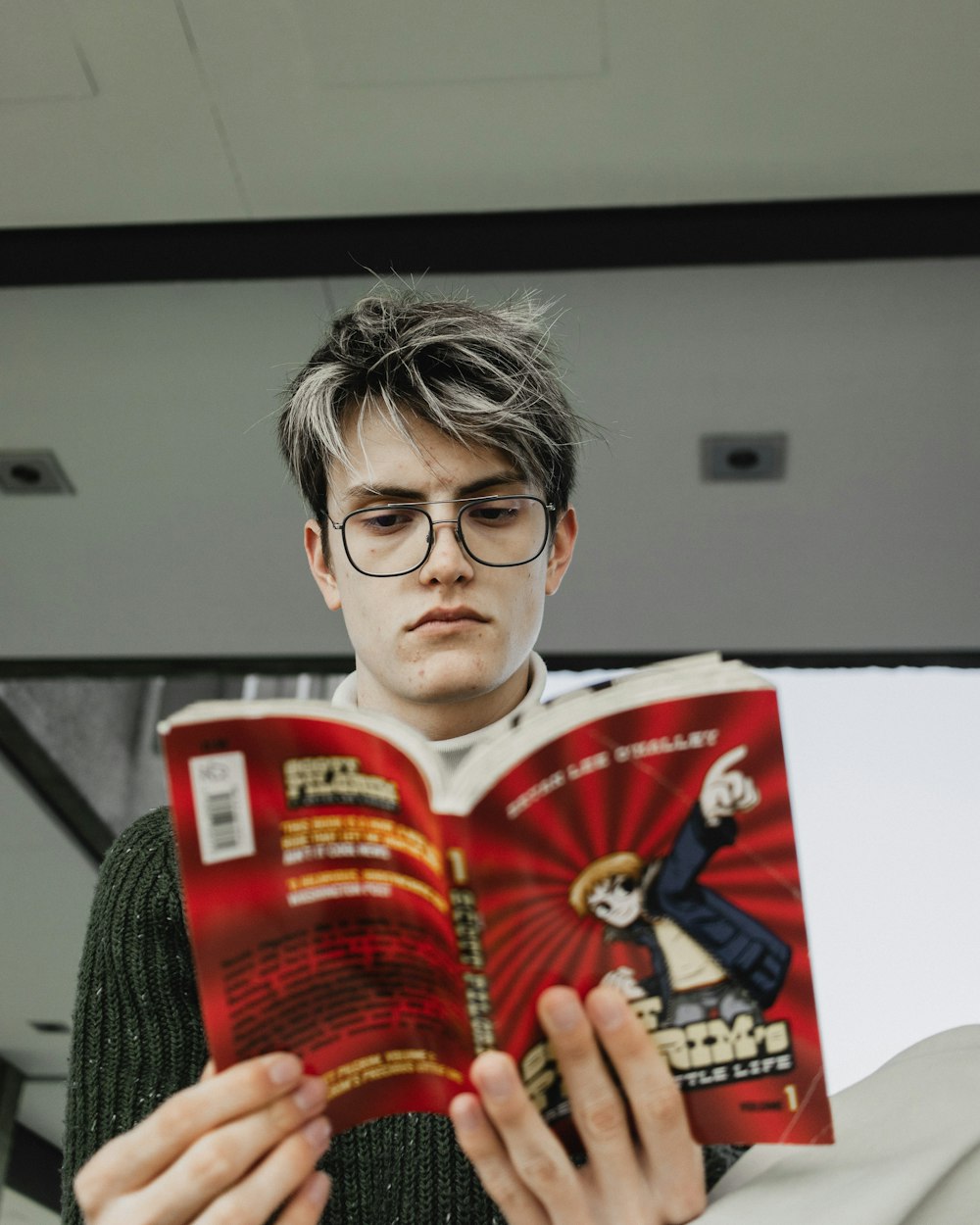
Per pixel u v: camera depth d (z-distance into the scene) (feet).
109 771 13.15
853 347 8.30
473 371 3.62
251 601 10.12
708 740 2.39
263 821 2.42
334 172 7.59
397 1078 2.59
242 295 8.14
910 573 9.70
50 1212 20.26
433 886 2.40
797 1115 2.45
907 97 7.03
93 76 7.05
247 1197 2.39
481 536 3.45
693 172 7.53
